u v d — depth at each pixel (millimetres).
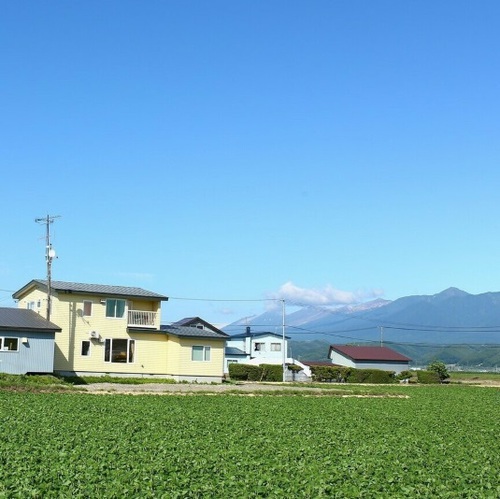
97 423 25797
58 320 52938
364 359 98250
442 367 92125
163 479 16094
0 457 18078
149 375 56812
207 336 57812
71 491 14766
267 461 18734
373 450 21531
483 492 16078
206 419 28594
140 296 56500
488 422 32719
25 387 42219
